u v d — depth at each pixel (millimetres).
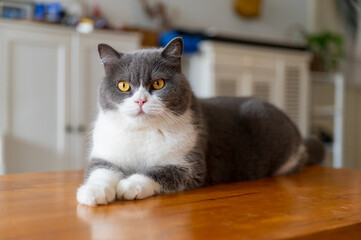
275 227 846
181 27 4090
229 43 3545
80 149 2975
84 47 2936
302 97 4090
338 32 4844
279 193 1229
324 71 4492
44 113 2838
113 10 3682
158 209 999
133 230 821
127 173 1304
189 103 1362
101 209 998
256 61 3736
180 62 1345
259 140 1599
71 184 1335
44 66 2809
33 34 2742
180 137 1300
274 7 4781
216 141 1491
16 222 878
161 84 1287
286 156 1659
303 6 5027
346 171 1771
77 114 2949
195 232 808
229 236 783
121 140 1288
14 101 2727
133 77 1266
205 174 1375
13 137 2742
